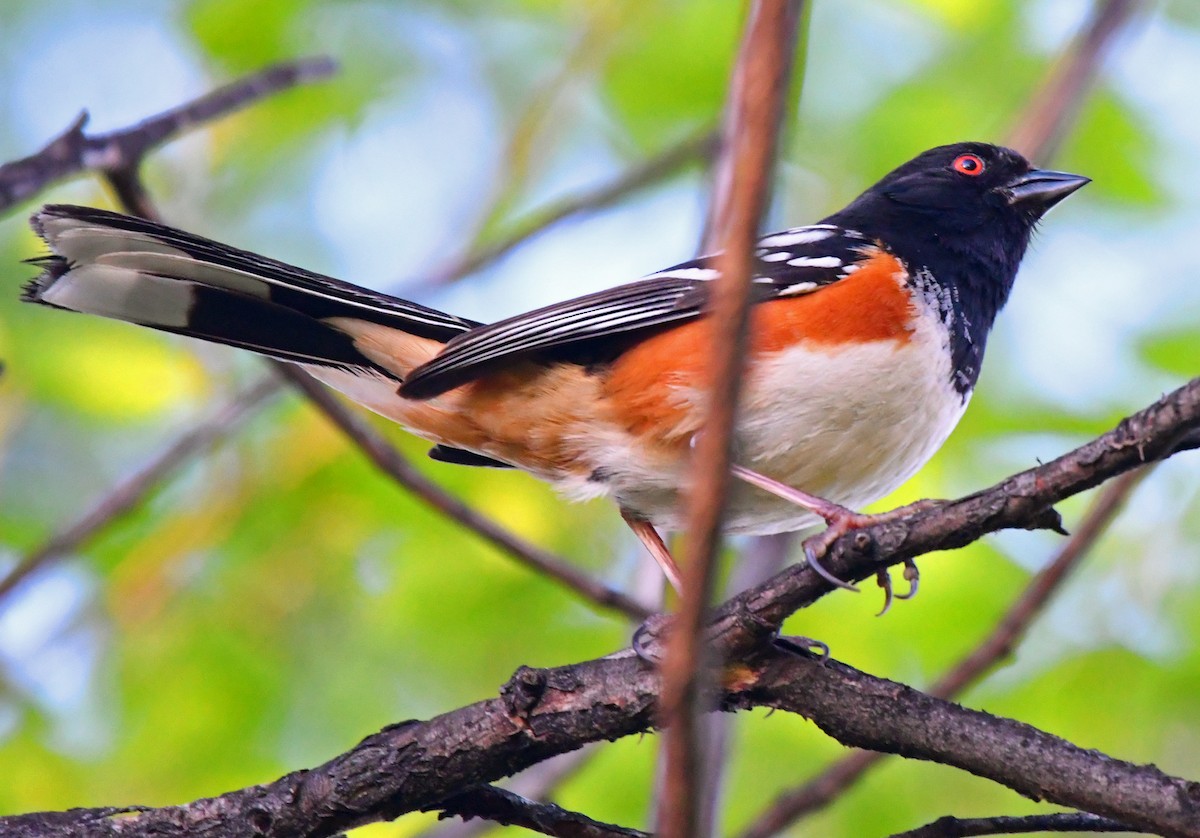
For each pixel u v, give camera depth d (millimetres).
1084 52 10633
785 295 7426
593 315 7438
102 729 10453
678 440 7578
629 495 7977
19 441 11523
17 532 11203
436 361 7285
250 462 11156
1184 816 5332
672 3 12289
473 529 9086
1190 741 9844
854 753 8016
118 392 10492
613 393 7602
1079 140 11648
